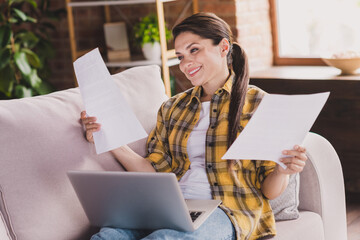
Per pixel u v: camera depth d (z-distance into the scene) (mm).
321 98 1535
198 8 3742
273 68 3764
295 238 1846
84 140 1847
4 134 1672
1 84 3930
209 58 1866
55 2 4406
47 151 1737
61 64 4496
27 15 4105
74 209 1770
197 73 1883
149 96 2145
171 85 3768
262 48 3791
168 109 2021
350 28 3621
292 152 1569
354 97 3070
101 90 1793
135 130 1746
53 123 1783
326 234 2043
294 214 1944
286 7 3816
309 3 3734
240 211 1769
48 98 1861
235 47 1926
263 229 1799
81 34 4312
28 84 4078
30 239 1664
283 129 1572
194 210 1702
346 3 3600
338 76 3213
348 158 3172
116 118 1773
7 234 1634
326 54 3490
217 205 1719
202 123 1909
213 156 1832
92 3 3811
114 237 1640
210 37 1861
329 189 2037
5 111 1702
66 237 1738
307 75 3334
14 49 3996
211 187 1829
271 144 1581
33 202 1682
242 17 3600
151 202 1589
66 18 4371
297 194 1959
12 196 1656
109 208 1675
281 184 1763
